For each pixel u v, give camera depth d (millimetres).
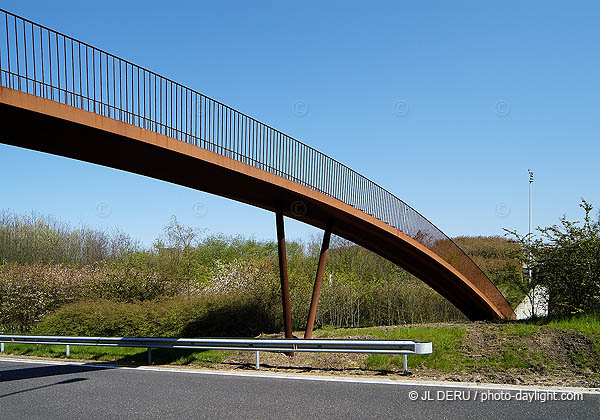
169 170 11398
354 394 7910
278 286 22109
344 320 26562
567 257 15375
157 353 13281
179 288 22359
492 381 9000
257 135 11992
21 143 9602
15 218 39594
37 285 22359
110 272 22297
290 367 10961
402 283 28141
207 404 7391
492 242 43844
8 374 10758
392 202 16656
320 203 13648
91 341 13141
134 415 6840
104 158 10562
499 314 21750
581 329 11336
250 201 13539
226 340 11211
